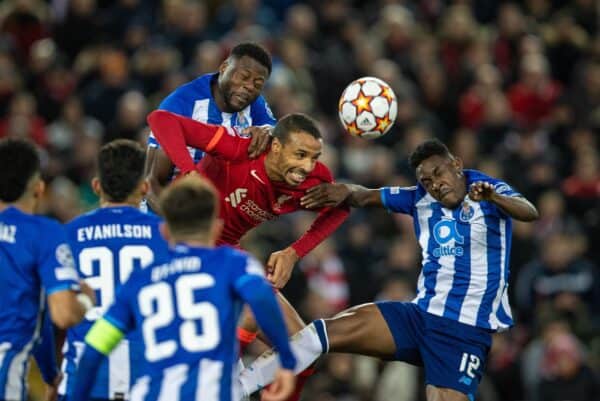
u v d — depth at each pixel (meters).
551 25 72.75
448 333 29.97
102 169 26.03
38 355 25.84
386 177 56.38
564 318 51.19
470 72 66.44
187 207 23.64
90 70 63.28
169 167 30.73
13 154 25.31
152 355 23.25
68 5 66.50
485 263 30.16
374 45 66.12
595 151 63.34
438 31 71.19
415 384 47.81
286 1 70.19
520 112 66.81
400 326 30.23
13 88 61.53
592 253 57.41
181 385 23.00
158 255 25.66
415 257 51.53
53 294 24.27
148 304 23.45
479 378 30.25
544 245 53.72
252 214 30.19
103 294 25.52
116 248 25.66
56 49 66.38
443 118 65.62
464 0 72.94
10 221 24.97
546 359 48.97
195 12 65.12
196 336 23.20
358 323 29.95
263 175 29.39
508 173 58.88
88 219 25.95
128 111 57.16
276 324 23.23
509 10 70.12
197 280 23.42
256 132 29.34
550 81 70.06
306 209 30.56
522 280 53.56
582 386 48.16
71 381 25.64
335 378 47.22
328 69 63.50
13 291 24.66
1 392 24.47
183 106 31.20
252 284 23.20
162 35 65.75
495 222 30.16
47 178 53.75
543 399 48.56
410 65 66.06
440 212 30.41
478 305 30.08
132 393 23.38
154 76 61.59
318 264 51.16
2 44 65.81
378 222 55.06
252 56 30.48
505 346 51.25
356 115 30.73
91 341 23.48
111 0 69.31
